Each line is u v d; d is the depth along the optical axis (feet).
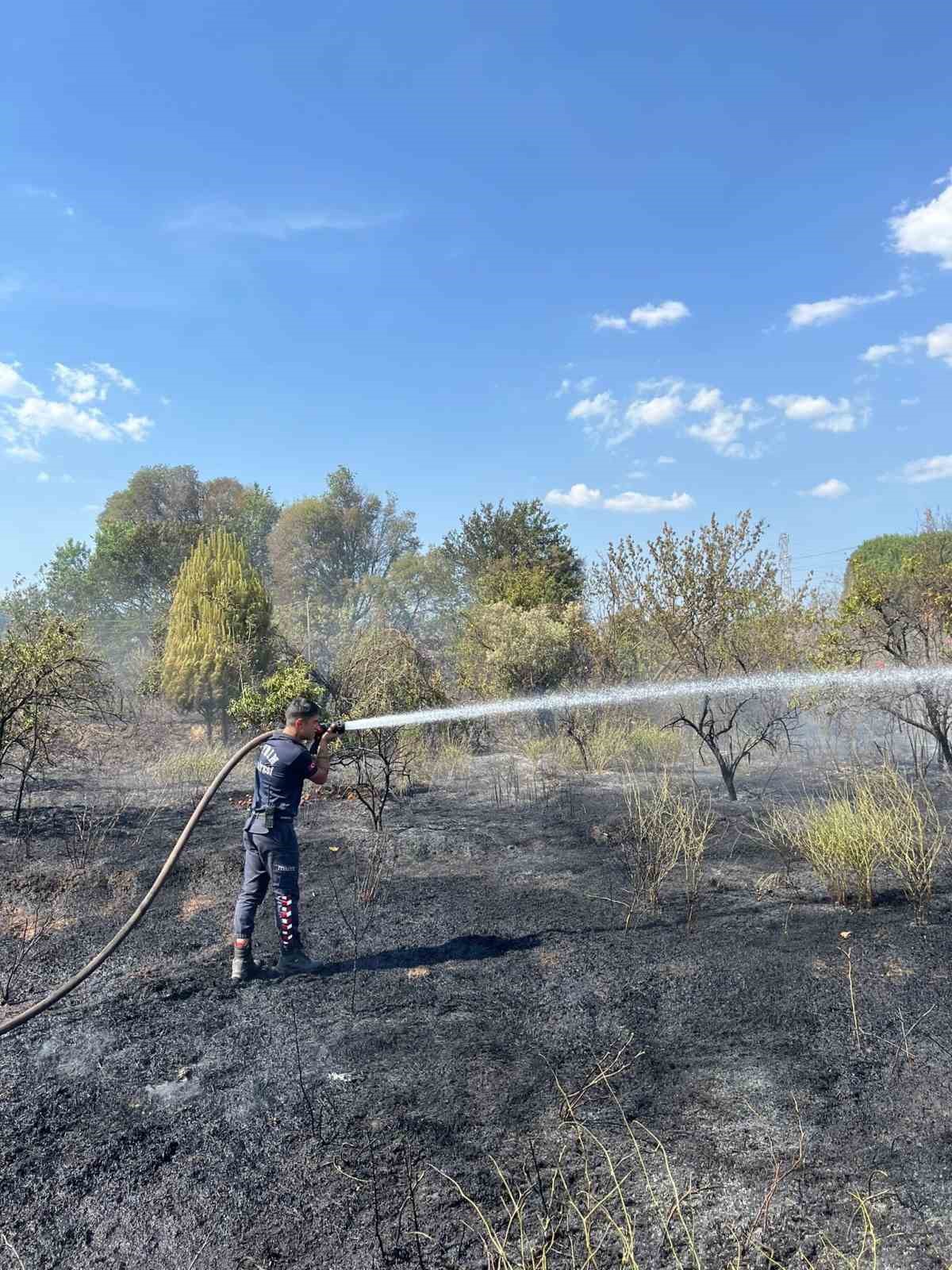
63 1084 11.49
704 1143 9.62
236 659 43.21
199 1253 8.32
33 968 15.53
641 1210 8.61
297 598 108.27
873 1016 12.33
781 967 14.16
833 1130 9.75
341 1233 8.49
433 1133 10.02
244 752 14.56
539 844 22.53
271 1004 13.73
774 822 22.22
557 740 37.68
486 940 16.11
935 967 13.83
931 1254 7.84
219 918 17.88
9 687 24.54
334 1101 10.77
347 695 34.58
